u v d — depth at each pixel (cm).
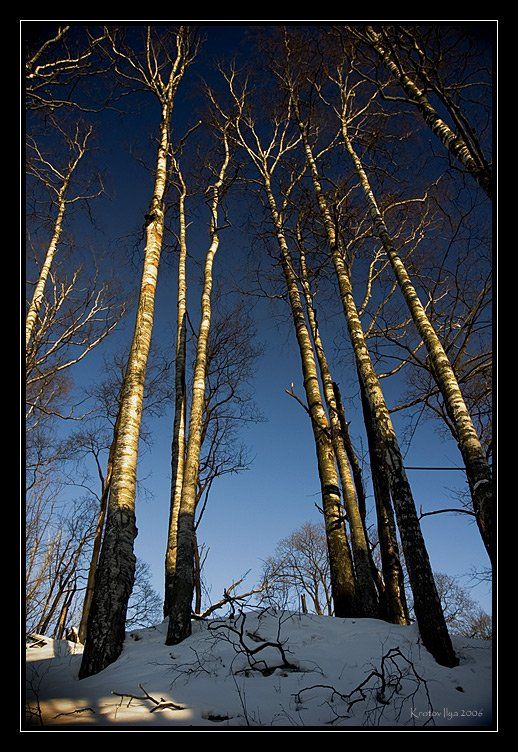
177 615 684
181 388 1166
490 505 532
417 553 611
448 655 558
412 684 500
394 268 828
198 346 1009
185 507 794
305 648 617
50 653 764
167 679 525
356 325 870
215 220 1263
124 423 749
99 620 608
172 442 1101
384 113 1106
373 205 933
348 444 1026
